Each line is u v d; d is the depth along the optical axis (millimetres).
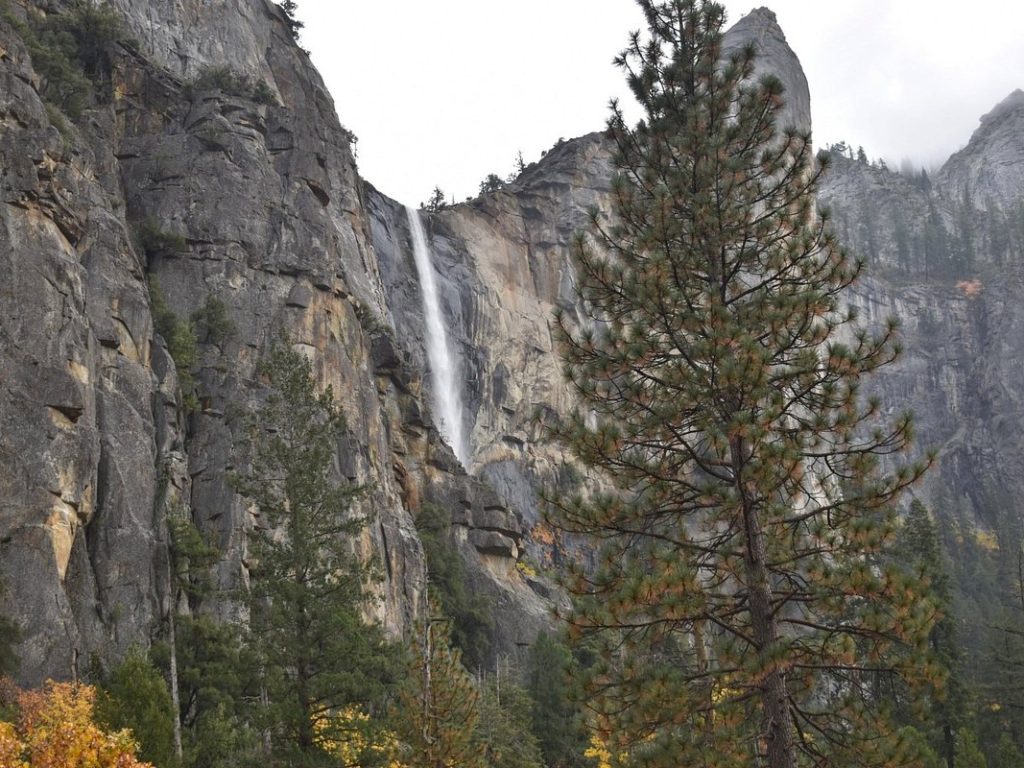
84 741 20031
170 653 35938
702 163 20391
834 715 16938
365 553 57656
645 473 18406
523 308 117625
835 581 16734
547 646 61562
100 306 47562
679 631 17703
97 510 42188
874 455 17875
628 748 16641
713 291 19281
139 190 61750
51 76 58969
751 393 17578
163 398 49625
